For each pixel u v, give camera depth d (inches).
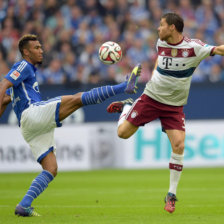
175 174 1035.3
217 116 2367.1
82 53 2544.3
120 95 2304.4
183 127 1057.5
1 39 2551.7
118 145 2278.5
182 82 1034.1
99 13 2696.9
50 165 1004.6
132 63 2559.1
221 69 2662.4
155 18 2743.6
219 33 2795.3
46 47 2524.6
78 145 2245.3
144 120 1082.7
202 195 1432.1
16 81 988.6
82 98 1001.5
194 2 2822.3
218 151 2327.8
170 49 1016.9
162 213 1070.4
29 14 2635.3
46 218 967.0
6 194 1507.1
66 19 2642.7
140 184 1737.2
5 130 2180.1
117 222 903.7
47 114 988.6
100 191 1560.0
